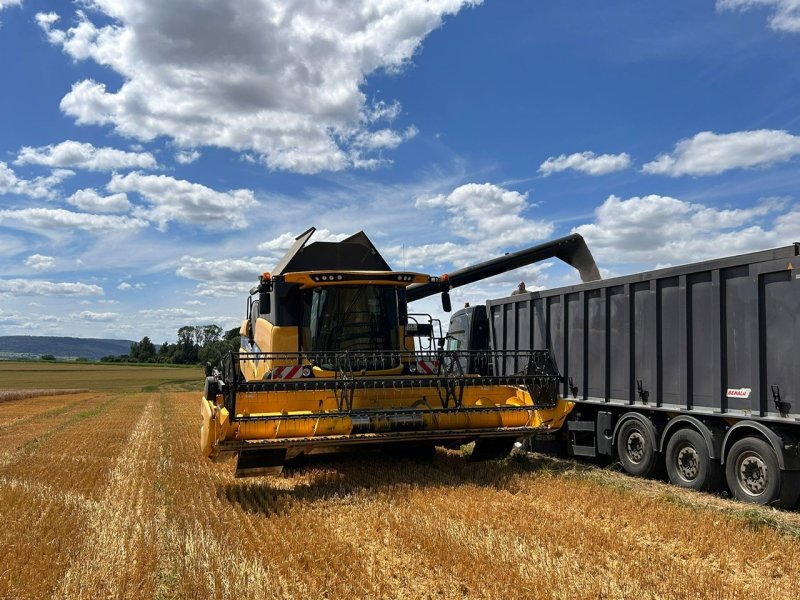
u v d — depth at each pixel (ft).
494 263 54.29
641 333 34.19
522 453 37.04
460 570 17.42
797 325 25.21
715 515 23.47
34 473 34.96
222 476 33.09
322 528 21.71
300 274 35.01
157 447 46.34
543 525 21.77
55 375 292.81
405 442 33.47
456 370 36.63
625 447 34.53
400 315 36.94
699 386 30.07
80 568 18.31
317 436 29.12
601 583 16.46
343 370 33.17
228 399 27.78
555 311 42.29
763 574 17.75
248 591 16.14
